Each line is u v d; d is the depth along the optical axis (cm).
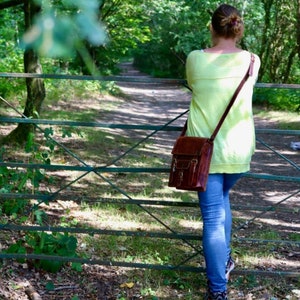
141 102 2177
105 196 625
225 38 311
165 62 4234
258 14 2075
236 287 371
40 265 385
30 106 820
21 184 459
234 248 452
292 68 2077
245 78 304
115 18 1664
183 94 2700
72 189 645
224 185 328
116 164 833
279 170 920
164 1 2019
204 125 306
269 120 1598
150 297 353
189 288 369
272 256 435
